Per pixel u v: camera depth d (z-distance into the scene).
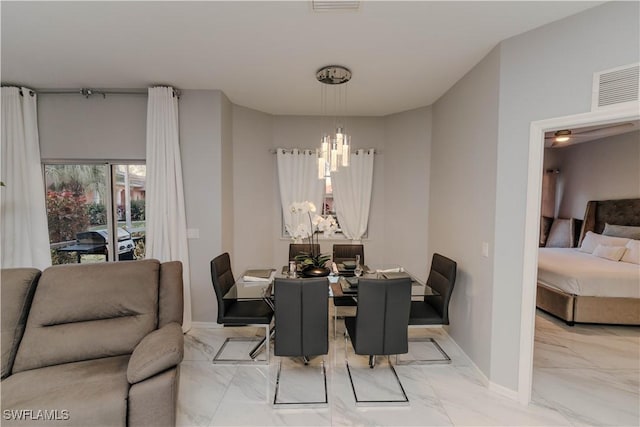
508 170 2.10
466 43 2.16
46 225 3.17
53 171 3.27
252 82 2.94
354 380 2.32
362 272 2.86
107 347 1.85
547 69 1.93
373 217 4.09
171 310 2.08
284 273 2.84
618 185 4.48
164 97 3.05
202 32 2.06
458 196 2.79
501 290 2.14
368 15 1.84
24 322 1.83
